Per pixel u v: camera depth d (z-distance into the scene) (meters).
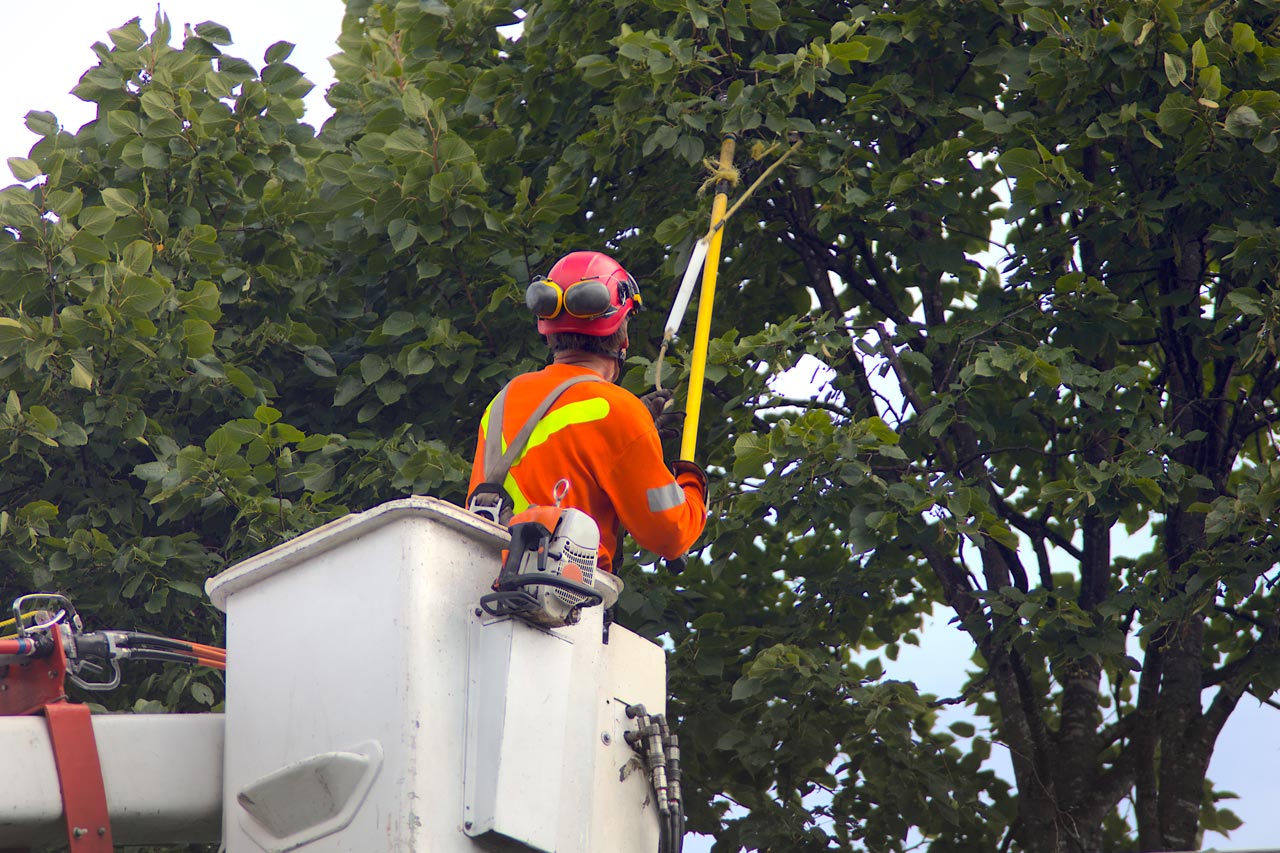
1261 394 34.44
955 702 33.03
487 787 11.08
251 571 12.31
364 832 11.02
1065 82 29.55
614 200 33.41
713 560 30.69
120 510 28.52
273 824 11.71
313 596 11.97
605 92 33.03
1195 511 27.62
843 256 35.53
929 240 33.97
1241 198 29.70
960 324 30.66
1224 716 33.56
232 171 30.44
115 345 27.58
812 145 30.64
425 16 33.94
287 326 30.11
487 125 33.72
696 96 29.69
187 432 30.12
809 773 32.25
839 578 32.72
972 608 33.22
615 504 13.29
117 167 30.52
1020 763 33.66
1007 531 26.97
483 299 30.84
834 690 28.62
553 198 30.09
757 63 29.19
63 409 28.33
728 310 36.06
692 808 30.94
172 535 29.73
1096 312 29.42
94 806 12.28
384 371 29.44
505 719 11.23
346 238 30.19
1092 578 34.25
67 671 12.97
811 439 27.12
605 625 13.20
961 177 30.69
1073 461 35.59
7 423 26.73
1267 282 27.98
